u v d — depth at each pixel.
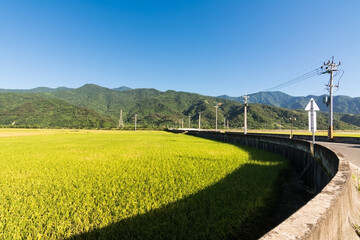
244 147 21.62
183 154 15.62
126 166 10.98
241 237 4.69
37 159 13.49
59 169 10.30
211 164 11.44
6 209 5.43
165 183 7.70
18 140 31.77
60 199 6.18
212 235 4.34
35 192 6.74
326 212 1.89
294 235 1.43
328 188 2.69
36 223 4.77
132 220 4.85
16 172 9.70
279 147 16.06
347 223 2.55
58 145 23.52
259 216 5.61
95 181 8.05
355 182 5.62
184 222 4.75
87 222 4.74
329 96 24.55
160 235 4.25
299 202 7.36
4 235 4.36
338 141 23.19
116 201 6.07
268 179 8.34
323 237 1.71
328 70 24.56
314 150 9.11
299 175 11.20
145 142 28.16
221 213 5.22
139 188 7.15
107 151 17.67
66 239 4.23
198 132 50.47
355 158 11.12
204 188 7.12
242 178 8.45
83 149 19.31
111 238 4.26
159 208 5.50
